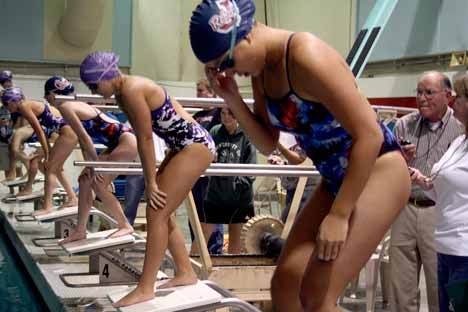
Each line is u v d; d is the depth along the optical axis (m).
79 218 4.42
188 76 12.08
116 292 3.00
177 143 2.94
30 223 7.16
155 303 2.72
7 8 11.05
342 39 9.74
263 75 1.90
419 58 8.38
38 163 7.69
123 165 3.59
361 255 1.83
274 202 7.06
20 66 11.24
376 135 1.73
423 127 3.67
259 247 4.05
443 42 7.94
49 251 5.51
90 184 4.37
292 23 10.79
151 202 2.81
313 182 4.40
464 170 2.86
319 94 1.74
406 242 3.57
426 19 8.18
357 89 1.77
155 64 11.83
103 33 11.48
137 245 4.30
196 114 5.08
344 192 1.75
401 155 1.92
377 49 8.99
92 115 4.46
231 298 2.80
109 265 4.16
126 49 11.62
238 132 4.67
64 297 3.89
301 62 1.73
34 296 4.95
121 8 11.54
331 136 1.87
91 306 3.69
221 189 4.69
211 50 1.81
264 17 11.44
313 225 2.00
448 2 7.84
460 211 2.88
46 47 11.29
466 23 7.60
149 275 2.79
